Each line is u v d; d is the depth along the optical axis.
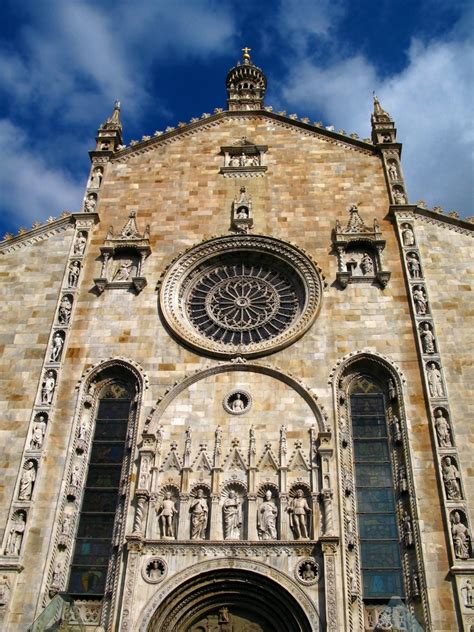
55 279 35.56
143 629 25.45
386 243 35.88
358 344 32.44
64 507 28.86
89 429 31.27
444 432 29.22
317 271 35.00
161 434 30.44
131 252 36.62
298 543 27.02
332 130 41.16
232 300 35.50
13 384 31.94
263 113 42.62
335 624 25.05
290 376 31.45
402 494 28.48
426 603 25.50
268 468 29.27
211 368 32.00
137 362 32.56
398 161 39.44
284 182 39.16
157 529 28.09
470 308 33.09
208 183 39.44
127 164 40.81
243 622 26.52
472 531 26.81
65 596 27.02
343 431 30.39
